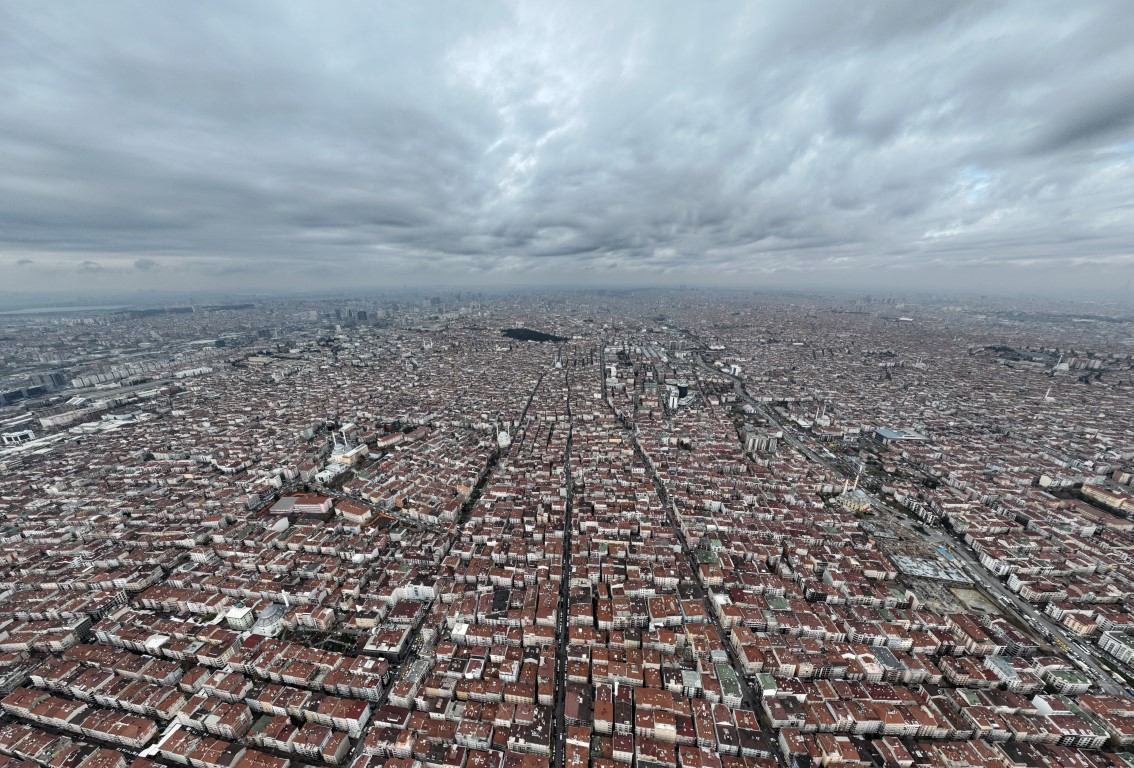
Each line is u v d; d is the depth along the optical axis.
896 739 173.00
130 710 186.00
